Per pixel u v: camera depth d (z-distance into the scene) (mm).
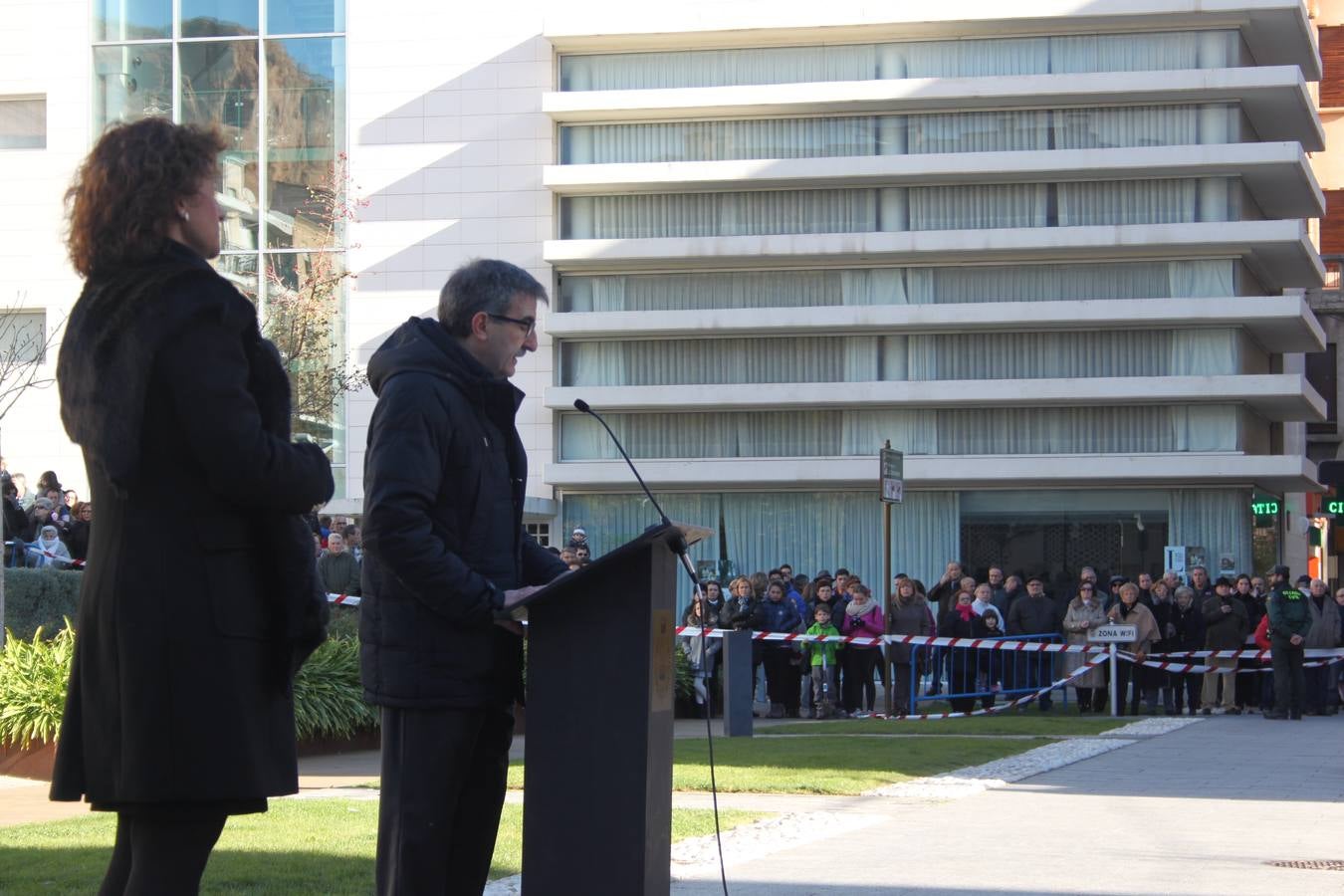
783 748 15633
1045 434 39906
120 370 3986
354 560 20422
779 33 39906
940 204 40094
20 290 38562
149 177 4086
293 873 7504
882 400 39469
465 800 5145
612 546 40188
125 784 4000
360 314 40562
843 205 40375
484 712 4938
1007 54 39906
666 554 4863
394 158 40906
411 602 4863
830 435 40344
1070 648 22859
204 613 4066
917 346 40219
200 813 4094
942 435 40156
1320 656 23453
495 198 40750
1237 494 38750
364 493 4910
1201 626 23500
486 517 5012
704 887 7656
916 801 11516
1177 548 37469
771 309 39719
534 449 40625
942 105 39781
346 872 7570
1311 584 24078
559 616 4770
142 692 4016
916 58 40094
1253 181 39844
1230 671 23266
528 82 40906
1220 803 11602
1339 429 49969
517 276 5176
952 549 39562
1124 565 39062
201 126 4223
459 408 4945
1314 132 41656
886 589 22094
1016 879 7988
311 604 4266
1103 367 39844
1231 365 39281
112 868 4336
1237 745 17266
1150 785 12883
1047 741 17344
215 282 4086
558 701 4750
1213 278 39344
